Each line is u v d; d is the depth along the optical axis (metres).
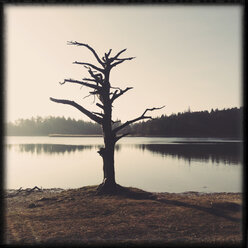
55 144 111.44
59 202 16.11
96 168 43.38
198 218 12.28
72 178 33.06
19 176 34.00
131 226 11.33
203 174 35.06
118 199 16.11
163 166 43.72
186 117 178.62
